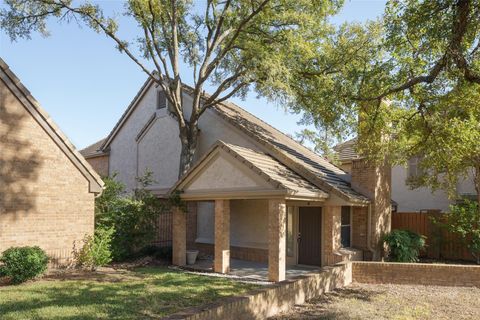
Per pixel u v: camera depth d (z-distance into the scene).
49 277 12.70
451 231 16.16
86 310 8.76
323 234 15.90
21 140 13.34
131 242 16.72
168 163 21.95
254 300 8.08
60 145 14.29
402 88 10.43
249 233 17.67
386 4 10.27
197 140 19.97
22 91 13.36
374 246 16.58
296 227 17.02
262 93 17.03
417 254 16.41
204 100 20.30
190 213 20.03
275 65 15.08
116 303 9.41
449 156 12.21
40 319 8.09
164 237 19.42
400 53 10.87
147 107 23.73
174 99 18.23
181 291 10.84
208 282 12.26
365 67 12.98
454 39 8.87
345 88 13.30
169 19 18.86
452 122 11.63
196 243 19.69
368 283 12.40
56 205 14.12
